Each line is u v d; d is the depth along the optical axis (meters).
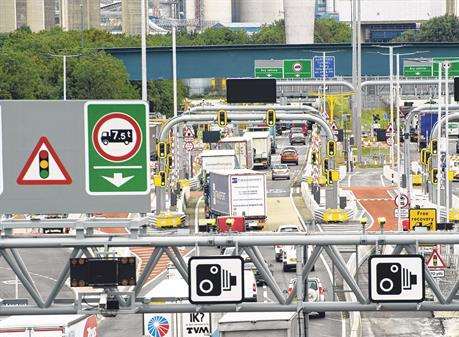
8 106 82.56
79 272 82.50
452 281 120.94
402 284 82.25
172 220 196.00
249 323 98.44
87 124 82.50
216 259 82.06
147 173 82.62
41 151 82.69
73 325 101.62
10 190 82.81
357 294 82.69
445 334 128.25
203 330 105.88
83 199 82.75
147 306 83.19
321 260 161.25
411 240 81.56
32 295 83.25
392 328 131.12
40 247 81.81
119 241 81.75
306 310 82.94
